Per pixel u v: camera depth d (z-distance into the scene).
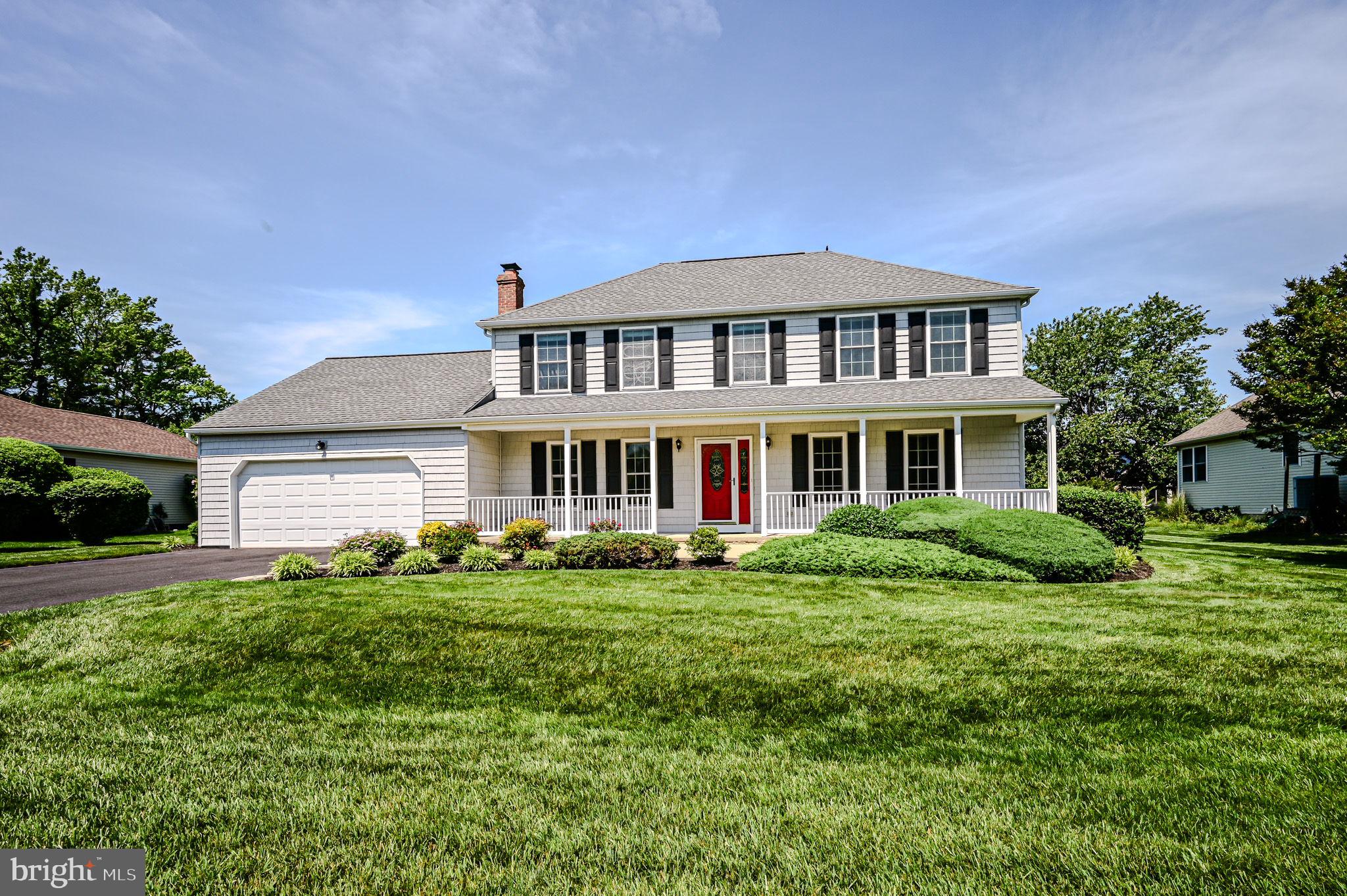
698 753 3.64
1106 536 11.83
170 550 14.66
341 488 15.14
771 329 14.91
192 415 40.72
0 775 3.47
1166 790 3.09
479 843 2.74
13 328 34.06
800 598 7.62
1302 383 13.45
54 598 8.22
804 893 2.36
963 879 2.42
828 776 3.31
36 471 17.48
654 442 13.73
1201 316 35.06
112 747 3.86
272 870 2.57
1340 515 17.52
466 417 14.54
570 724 4.13
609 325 15.57
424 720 4.26
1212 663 5.04
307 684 5.00
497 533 14.66
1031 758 3.48
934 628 6.14
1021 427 13.91
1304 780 3.16
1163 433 33.34
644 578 9.08
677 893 2.37
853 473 14.52
